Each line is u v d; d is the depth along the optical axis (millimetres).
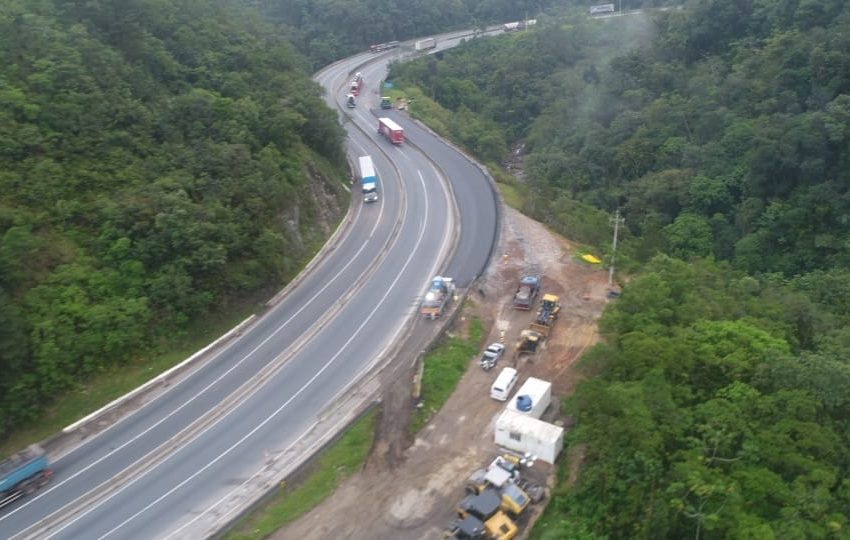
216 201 62500
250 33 101062
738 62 102625
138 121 65438
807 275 66875
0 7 65375
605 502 38281
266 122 76125
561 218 81562
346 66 152000
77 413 49969
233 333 59781
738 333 45281
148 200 58750
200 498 43281
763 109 88062
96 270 54656
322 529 40500
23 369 48281
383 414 49562
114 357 53281
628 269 68438
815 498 34031
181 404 51781
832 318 52938
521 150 131500
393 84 137625
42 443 47594
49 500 43562
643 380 41594
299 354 57438
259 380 54375
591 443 41312
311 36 157375
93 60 66375
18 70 60875
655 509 35531
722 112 92312
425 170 95625
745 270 73938
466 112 136750
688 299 51750
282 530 40594
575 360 54688
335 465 45406
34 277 51531
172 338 56625
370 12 169250
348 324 61188
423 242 75375
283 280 67000
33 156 57125
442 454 45688
